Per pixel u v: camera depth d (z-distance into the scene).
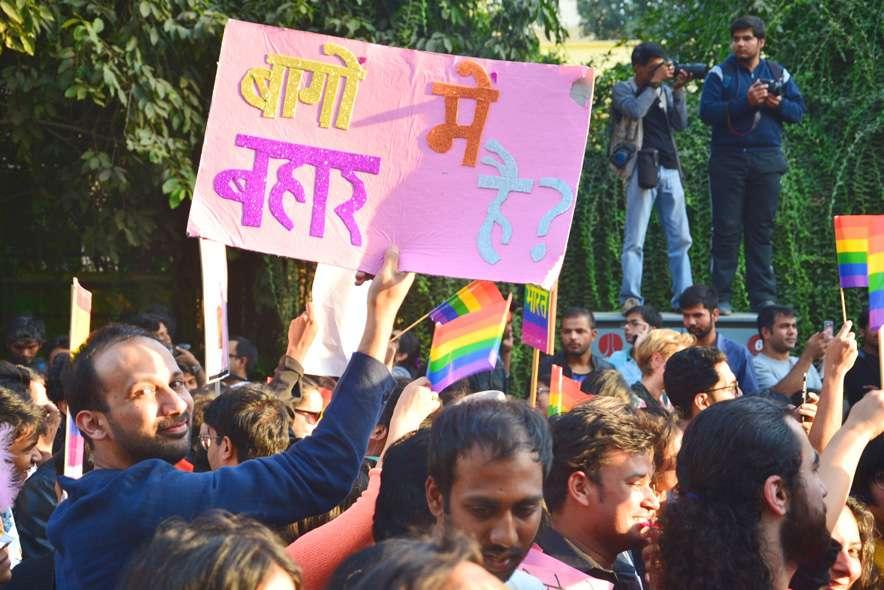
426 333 14.41
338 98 4.80
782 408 3.53
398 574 2.06
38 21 11.78
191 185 13.03
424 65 4.81
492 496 3.23
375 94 4.81
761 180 11.53
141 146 12.66
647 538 3.95
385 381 3.68
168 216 14.67
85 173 13.74
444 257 4.71
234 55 4.81
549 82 4.77
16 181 15.27
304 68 4.80
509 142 4.75
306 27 13.67
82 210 14.05
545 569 3.76
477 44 14.25
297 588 2.53
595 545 4.05
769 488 3.38
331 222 4.75
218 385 7.42
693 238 14.46
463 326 5.75
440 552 2.10
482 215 4.72
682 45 15.95
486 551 3.24
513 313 12.93
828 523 4.00
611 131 11.94
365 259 4.73
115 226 13.91
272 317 15.68
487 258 4.68
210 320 6.63
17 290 15.88
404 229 4.74
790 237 13.95
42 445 7.14
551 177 4.71
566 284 14.80
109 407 3.59
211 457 4.96
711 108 11.44
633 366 10.46
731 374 6.01
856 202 14.09
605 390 6.69
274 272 14.97
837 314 14.05
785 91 11.50
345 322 6.34
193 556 2.47
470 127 4.77
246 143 4.78
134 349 3.63
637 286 11.84
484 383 9.34
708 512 3.38
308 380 6.86
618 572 4.43
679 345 7.57
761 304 11.68
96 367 3.60
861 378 9.66
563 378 6.55
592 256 14.65
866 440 4.19
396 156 4.78
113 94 12.33
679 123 11.95
